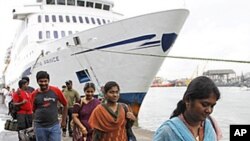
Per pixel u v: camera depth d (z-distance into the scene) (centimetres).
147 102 3916
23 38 2220
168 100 4169
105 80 1510
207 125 229
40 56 1748
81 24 2030
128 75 1492
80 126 566
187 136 216
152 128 1738
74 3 2138
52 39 1922
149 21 1438
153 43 1452
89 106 575
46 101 607
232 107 3044
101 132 446
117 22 1464
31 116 873
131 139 459
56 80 1642
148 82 1512
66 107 640
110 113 443
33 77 1823
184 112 225
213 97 213
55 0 2111
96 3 2180
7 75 3569
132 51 1467
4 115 1764
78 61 1547
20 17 2202
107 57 1493
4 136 1081
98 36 1497
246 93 4353
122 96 1506
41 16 2048
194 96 213
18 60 2425
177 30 1455
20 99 866
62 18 2039
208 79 219
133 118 458
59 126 621
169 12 1419
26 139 755
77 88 1559
